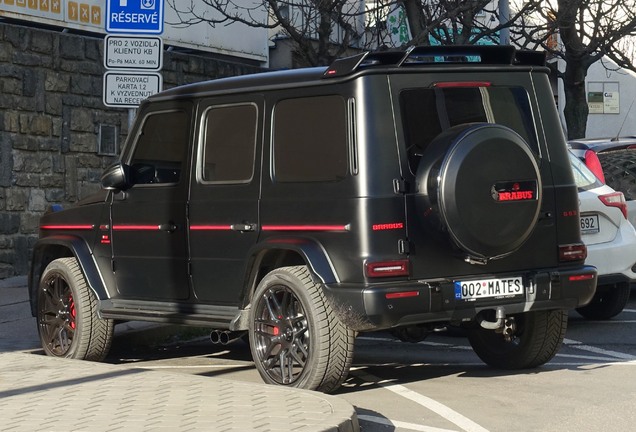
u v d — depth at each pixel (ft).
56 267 33.73
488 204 26.12
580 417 24.32
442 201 25.79
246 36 69.10
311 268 26.35
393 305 25.58
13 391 26.07
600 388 27.66
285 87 28.04
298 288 26.53
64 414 23.26
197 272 30.12
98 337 32.99
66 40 56.95
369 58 26.73
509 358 30.37
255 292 27.76
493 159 26.17
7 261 54.19
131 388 25.96
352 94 26.43
